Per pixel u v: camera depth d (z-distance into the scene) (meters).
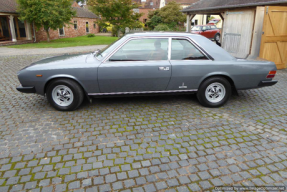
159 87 4.59
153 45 4.49
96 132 3.77
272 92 5.93
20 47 17.28
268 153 3.19
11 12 19.88
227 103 5.11
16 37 22.73
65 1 20.95
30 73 4.31
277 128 3.94
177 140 3.52
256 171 2.80
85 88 4.44
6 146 3.33
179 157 3.09
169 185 2.56
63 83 4.38
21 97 5.50
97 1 21.42
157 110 4.69
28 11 19.44
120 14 21.83
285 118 4.34
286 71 8.32
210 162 2.98
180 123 4.10
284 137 3.63
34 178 2.66
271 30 8.02
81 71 4.30
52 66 4.34
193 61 4.52
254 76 4.64
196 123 4.11
